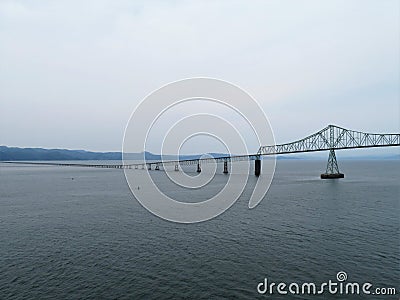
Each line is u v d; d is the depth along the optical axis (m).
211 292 25.92
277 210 60.62
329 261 32.28
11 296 25.34
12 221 51.94
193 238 40.81
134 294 25.59
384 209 61.31
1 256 34.28
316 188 99.50
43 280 28.16
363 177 146.00
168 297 25.12
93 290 26.27
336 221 50.56
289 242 38.81
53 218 54.12
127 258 33.41
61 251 35.84
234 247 36.97
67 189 101.88
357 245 37.34
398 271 29.77
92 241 39.69
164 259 33.06
